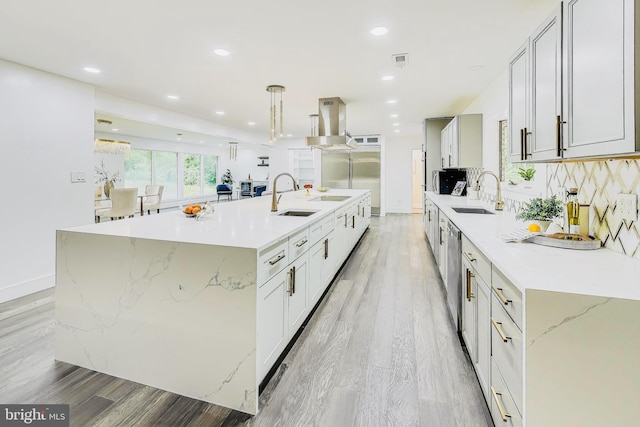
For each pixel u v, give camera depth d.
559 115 1.48
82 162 3.81
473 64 3.27
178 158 11.57
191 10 2.21
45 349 2.24
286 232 2.07
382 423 1.57
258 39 2.67
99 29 2.48
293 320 2.27
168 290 1.80
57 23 2.39
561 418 1.08
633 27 1.03
